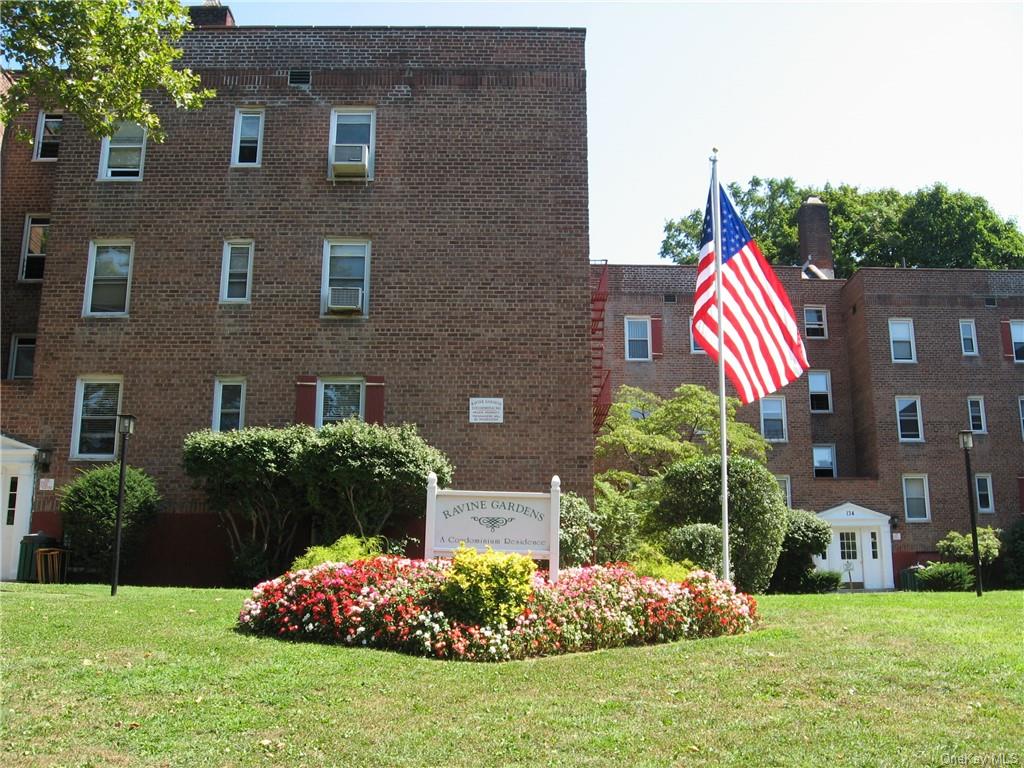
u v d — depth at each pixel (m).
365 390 18.28
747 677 7.86
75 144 19.45
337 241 19.03
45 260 19.86
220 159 19.36
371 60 19.75
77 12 13.45
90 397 18.47
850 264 49.72
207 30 19.89
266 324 18.59
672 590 10.45
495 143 19.33
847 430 33.50
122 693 6.89
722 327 12.91
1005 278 32.81
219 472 16.50
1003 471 31.45
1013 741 6.07
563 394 18.23
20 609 10.52
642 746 5.98
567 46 19.78
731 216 13.64
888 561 30.45
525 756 5.77
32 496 17.81
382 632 9.09
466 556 9.27
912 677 7.79
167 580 17.47
